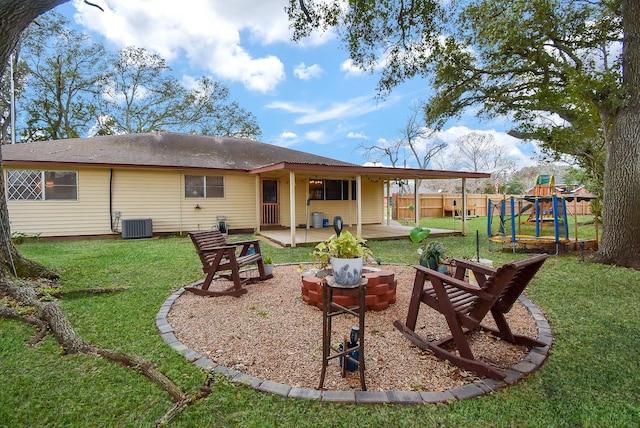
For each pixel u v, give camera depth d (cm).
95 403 202
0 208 445
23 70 1906
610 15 791
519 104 1022
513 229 785
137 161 1041
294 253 766
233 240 978
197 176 1119
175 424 184
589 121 806
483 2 853
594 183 983
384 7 632
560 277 512
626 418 189
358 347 230
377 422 187
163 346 278
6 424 184
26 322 325
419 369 244
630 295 421
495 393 213
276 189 1243
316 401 204
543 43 844
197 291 425
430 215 2016
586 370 242
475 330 312
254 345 286
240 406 200
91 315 350
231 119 2495
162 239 988
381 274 385
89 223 988
